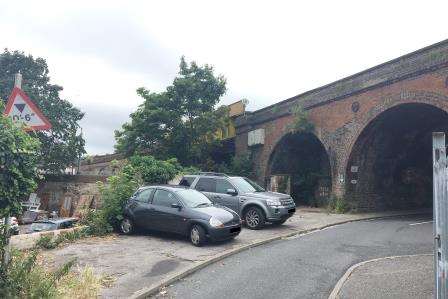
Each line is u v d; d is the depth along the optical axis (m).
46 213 29.91
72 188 32.31
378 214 20.03
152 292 7.07
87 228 12.35
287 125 25.09
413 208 23.62
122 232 12.82
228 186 15.09
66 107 34.06
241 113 29.58
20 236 10.24
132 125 28.45
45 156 31.83
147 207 12.32
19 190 5.70
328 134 21.80
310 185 25.52
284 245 11.41
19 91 6.15
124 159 29.02
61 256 9.55
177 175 21.89
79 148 34.31
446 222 3.98
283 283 7.65
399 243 11.52
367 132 19.95
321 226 15.20
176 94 28.08
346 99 20.80
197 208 11.59
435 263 4.11
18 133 5.70
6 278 5.72
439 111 19.11
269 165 26.83
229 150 31.41
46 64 33.81
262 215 14.14
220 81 28.92
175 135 27.89
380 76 18.64
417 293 6.73
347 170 20.69
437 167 4.11
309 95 23.20
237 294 7.02
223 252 10.13
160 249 10.53
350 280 7.73
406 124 20.58
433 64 16.19
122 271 8.29
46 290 5.98
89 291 6.68
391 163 22.64
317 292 7.11
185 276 8.24
